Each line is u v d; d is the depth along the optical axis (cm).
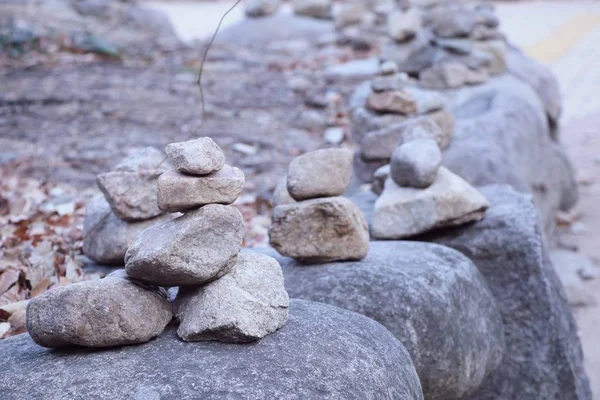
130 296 84
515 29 682
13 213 174
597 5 832
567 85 493
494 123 210
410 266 117
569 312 142
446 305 113
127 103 301
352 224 114
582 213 291
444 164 190
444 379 112
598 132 404
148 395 75
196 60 393
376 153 176
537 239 136
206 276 86
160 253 83
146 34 472
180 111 296
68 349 85
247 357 82
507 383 131
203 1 900
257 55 434
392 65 191
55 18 417
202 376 78
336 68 396
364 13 489
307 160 114
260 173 234
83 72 348
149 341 85
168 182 86
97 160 230
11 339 92
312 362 83
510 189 154
